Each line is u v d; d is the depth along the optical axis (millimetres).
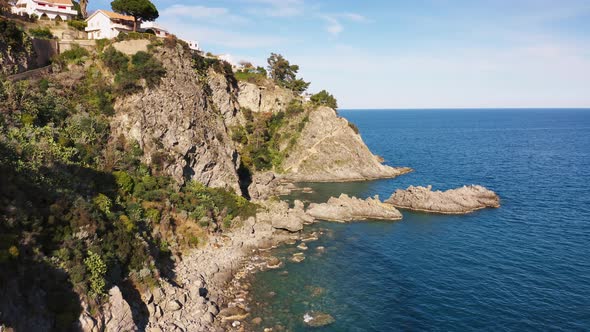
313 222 73500
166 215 53781
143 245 42906
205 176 72188
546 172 120875
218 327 38312
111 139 56688
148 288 39406
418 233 67438
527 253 57344
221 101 104812
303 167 119188
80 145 49781
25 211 30812
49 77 56750
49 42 63000
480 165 135250
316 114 128375
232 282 48219
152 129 62312
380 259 55969
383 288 47156
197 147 69312
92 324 30078
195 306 40344
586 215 75812
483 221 73750
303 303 43594
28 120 44906
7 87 46000
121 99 60938
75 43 66500
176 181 62438
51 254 31406
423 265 53781
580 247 59250
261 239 61906
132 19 87562
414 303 43625
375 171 119812
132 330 33719
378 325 39406
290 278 49750
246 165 103625
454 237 65125
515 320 40062
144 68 63875
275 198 82688
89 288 31906
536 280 48625
